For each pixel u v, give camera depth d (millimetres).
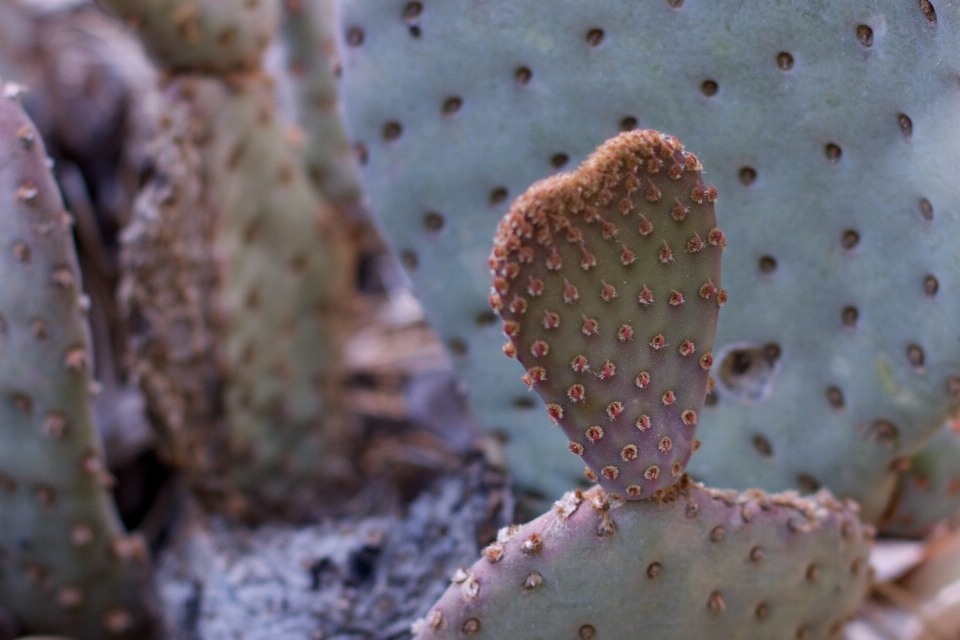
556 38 462
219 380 540
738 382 476
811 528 439
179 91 524
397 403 635
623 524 421
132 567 521
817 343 464
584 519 420
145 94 666
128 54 726
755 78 449
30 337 478
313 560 509
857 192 448
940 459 492
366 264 784
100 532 509
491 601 421
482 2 466
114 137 694
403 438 612
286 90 556
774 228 459
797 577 440
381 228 497
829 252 456
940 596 544
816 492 473
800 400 468
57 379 482
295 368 559
